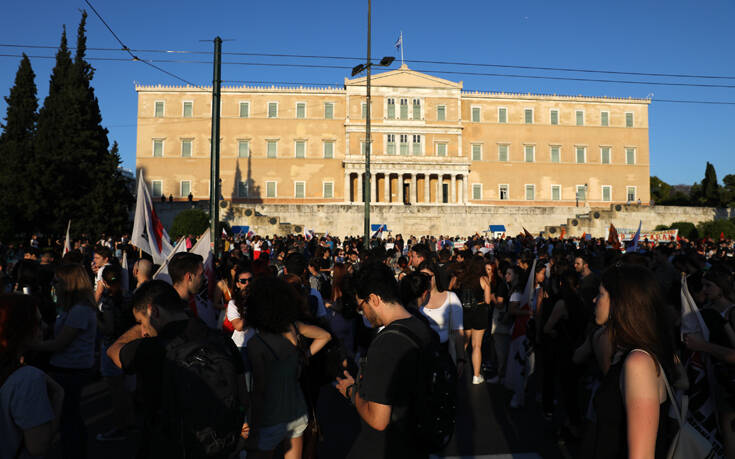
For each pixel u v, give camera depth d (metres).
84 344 5.98
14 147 46.16
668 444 3.49
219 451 3.66
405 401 3.49
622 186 74.44
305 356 4.91
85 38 53.53
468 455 6.70
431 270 7.74
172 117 68.88
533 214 63.50
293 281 5.80
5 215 40.75
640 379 2.92
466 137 72.44
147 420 3.81
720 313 6.05
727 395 5.12
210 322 7.98
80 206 46.25
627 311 3.15
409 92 70.56
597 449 3.16
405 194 72.62
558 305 7.34
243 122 69.62
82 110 50.59
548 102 74.19
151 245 10.23
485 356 13.04
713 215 63.44
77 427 5.74
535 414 8.41
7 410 3.72
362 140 69.75
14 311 3.82
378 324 4.07
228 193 68.81
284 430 4.59
